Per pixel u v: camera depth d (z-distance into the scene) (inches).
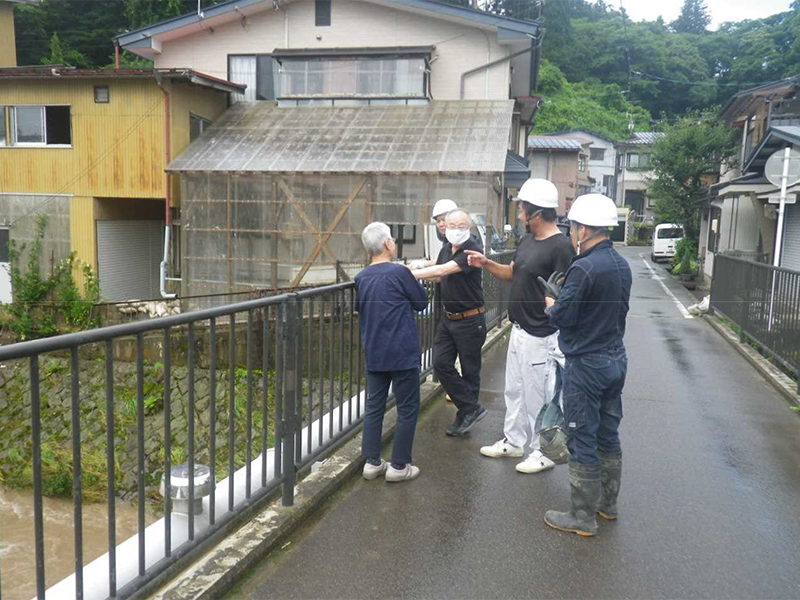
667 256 1152.8
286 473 134.6
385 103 682.8
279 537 124.8
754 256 565.0
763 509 144.9
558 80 2064.5
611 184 1819.6
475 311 183.8
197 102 660.7
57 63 1045.8
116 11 1214.9
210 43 738.2
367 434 156.5
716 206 810.2
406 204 563.5
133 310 571.5
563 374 133.1
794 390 246.8
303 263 585.6
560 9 2148.1
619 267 126.6
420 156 571.8
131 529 287.4
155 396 418.9
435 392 231.9
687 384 268.2
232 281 599.5
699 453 182.2
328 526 133.6
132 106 612.4
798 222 512.4
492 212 558.9
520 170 689.6
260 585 110.9
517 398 171.3
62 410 417.7
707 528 134.8
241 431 374.0
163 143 610.9
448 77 697.0
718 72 2075.5
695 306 500.7
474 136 601.3
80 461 85.0
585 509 130.3
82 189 628.7
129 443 379.9
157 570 100.3
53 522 293.7
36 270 601.9
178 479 115.4
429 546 125.5
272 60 722.2
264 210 587.8
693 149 954.7
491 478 160.2
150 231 712.4
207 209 597.0
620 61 2155.5
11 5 850.1
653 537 130.4
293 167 573.3
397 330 150.0
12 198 641.0
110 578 91.7
